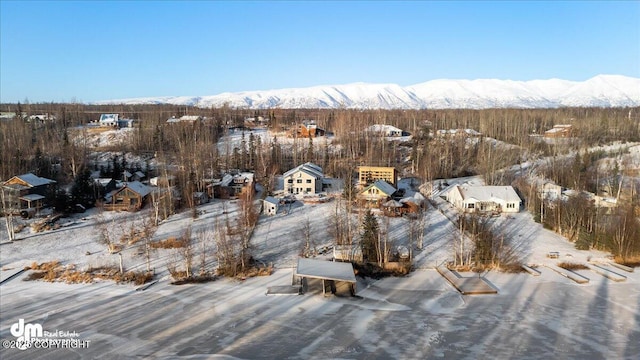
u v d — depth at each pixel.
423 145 109.50
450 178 93.56
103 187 74.06
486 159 90.31
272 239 53.69
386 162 101.56
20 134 99.25
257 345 30.88
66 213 64.19
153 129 120.69
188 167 81.50
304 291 40.38
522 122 141.50
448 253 49.44
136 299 38.62
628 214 49.69
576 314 35.56
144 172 92.38
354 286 40.75
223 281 42.66
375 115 173.62
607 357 29.27
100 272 44.47
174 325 33.91
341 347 30.61
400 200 68.56
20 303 37.91
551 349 30.30
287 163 103.50
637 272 44.44
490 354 29.70
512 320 34.62
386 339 31.73
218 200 75.00
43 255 48.97
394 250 48.72
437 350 30.22
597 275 43.78
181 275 43.53
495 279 43.03
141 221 61.06
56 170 85.88
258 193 78.19
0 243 52.09
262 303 37.84
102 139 126.62
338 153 110.38
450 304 37.69
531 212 65.69
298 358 29.22
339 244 49.97
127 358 29.30
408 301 38.38
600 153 99.44
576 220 54.75
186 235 48.47
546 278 43.06
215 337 32.03
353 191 73.19
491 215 62.09
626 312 35.84
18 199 62.31
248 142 122.88
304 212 65.25
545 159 98.44
